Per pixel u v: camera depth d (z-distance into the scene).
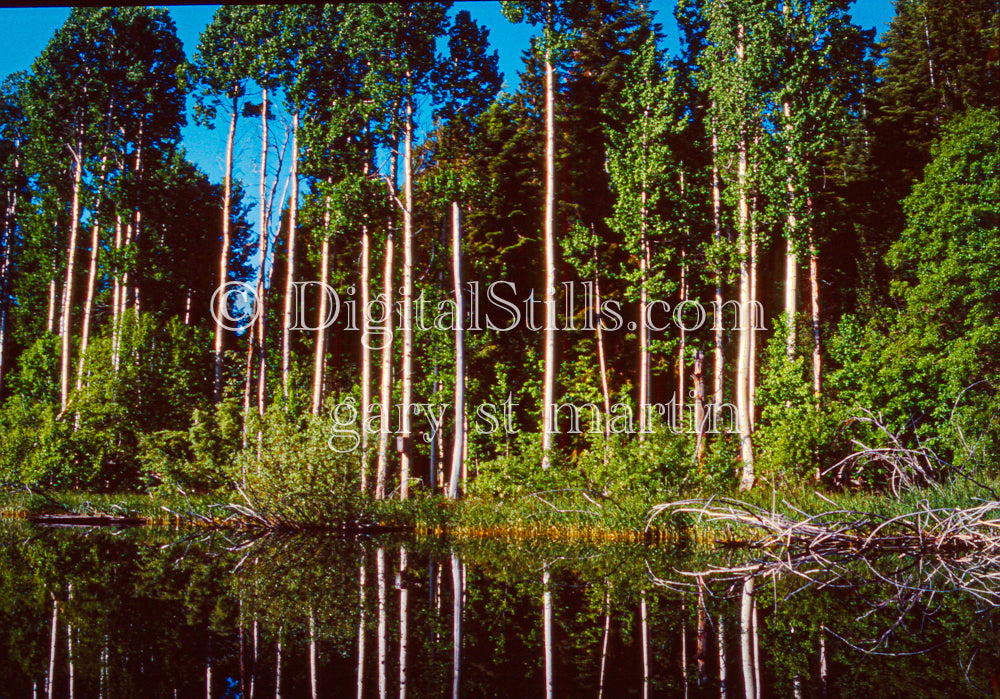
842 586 10.05
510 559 13.16
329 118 27.22
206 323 36.34
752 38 23.62
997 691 5.61
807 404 21.59
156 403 27.28
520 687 5.78
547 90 25.41
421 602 9.20
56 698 5.47
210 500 21.09
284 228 36.47
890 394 21.27
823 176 27.00
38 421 26.17
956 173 22.44
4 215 40.53
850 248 30.98
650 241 27.44
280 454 18.52
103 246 30.25
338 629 7.77
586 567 12.12
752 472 21.41
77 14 30.11
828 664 6.40
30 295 38.50
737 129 24.03
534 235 33.69
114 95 30.59
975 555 12.23
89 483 25.91
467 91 25.70
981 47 31.02
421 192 30.16
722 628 7.72
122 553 14.00
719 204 27.52
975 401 20.33
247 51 26.83
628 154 26.56
